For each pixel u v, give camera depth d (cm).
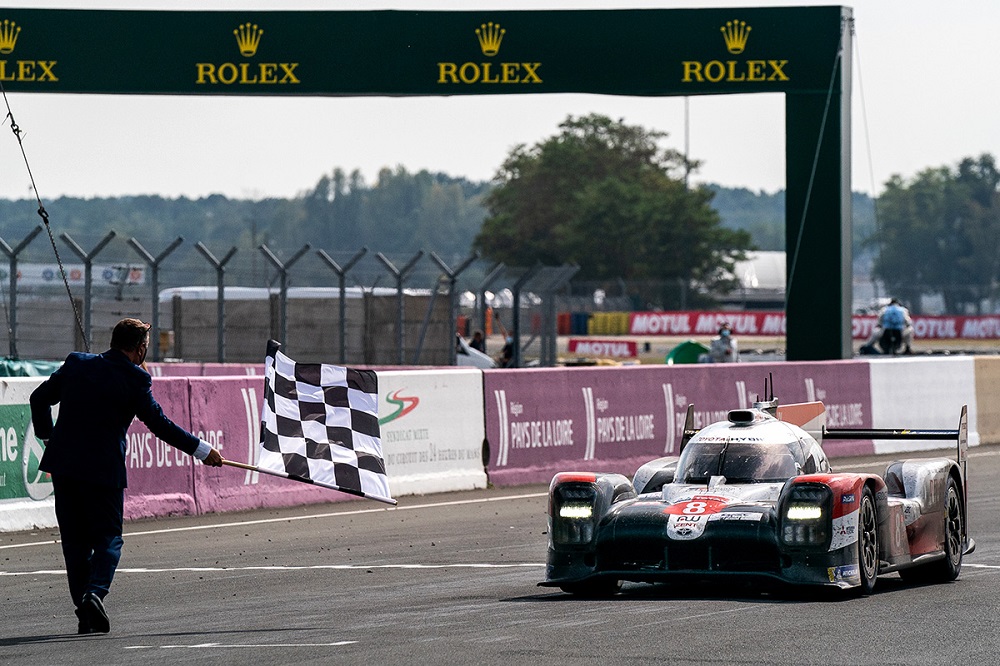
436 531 4812
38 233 9156
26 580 3756
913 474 3538
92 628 2744
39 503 4962
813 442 3509
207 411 5431
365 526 4975
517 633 2648
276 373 2861
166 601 3300
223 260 9506
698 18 9012
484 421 6356
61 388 2772
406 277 10131
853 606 2981
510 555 4144
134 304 9962
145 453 5194
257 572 3825
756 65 8969
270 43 9288
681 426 7312
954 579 3638
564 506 3244
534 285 11262
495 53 9181
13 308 9112
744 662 2317
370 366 9600
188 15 9275
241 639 2661
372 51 9256
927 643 2516
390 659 2377
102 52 9281
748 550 3083
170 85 9312
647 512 3180
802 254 9156
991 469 7044
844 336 9144
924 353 17050
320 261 10394
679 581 3136
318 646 2536
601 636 2591
